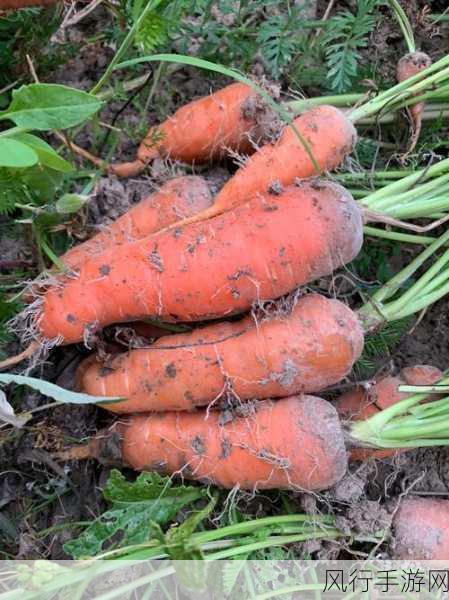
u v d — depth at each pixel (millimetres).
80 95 289
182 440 325
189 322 340
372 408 347
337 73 397
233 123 353
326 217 307
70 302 319
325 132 334
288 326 313
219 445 321
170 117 365
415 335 401
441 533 336
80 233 355
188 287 313
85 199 333
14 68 382
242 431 319
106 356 336
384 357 382
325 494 333
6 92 388
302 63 400
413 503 345
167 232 321
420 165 401
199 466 324
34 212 336
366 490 361
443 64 357
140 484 313
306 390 321
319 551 337
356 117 357
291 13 381
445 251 385
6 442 359
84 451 345
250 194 333
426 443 340
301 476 316
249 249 309
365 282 356
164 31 335
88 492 361
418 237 364
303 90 411
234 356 316
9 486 366
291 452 313
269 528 325
